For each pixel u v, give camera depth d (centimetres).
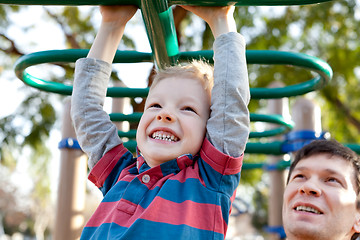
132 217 126
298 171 150
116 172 152
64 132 280
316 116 312
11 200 2167
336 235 142
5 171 2042
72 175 275
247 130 140
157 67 162
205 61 166
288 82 580
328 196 143
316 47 615
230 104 139
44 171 530
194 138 138
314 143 156
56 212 273
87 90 158
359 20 596
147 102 146
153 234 121
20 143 481
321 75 179
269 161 371
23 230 2373
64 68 459
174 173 135
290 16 586
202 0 136
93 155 155
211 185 133
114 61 169
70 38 523
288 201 149
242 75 144
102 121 158
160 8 134
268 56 166
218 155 133
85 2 139
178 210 126
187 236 121
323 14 585
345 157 149
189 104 141
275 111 361
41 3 134
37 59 172
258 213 1362
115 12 153
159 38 146
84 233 132
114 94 204
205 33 516
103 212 135
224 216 131
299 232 142
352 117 661
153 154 136
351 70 612
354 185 148
